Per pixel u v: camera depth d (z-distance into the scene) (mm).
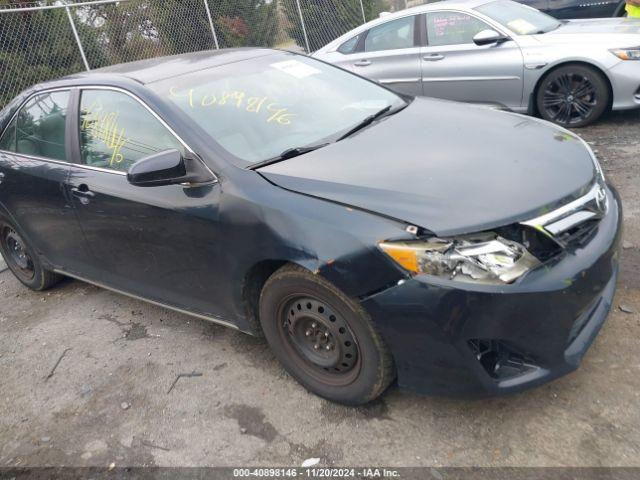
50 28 8594
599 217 2537
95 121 3459
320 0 11898
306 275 2500
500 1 6852
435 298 2195
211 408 2930
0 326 4176
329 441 2582
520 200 2332
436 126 3137
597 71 5812
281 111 3258
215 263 2893
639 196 4344
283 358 2871
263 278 2859
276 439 2652
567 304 2266
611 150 5418
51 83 3918
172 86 3264
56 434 2951
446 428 2531
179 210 2918
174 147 2996
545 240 2301
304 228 2453
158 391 3131
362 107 3533
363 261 2301
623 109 5859
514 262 2215
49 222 3850
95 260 3715
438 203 2334
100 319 4004
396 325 2301
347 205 2428
